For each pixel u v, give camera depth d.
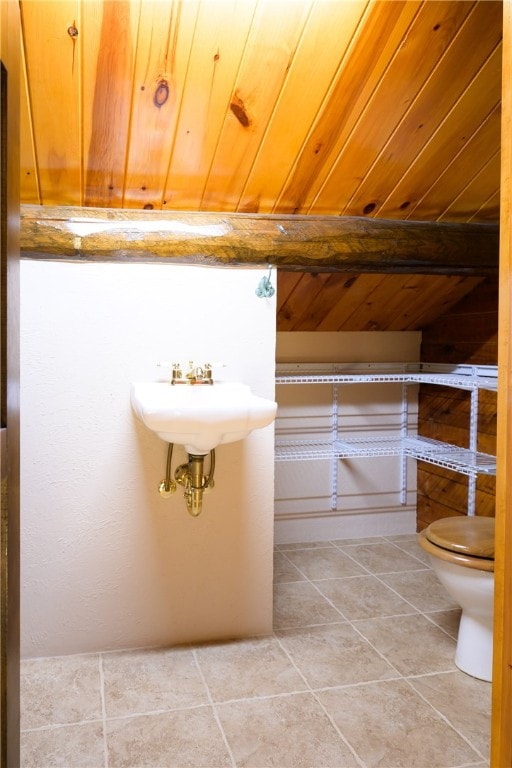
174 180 1.86
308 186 1.97
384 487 3.21
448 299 2.82
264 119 1.70
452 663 1.93
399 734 1.56
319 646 2.04
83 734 1.56
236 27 1.46
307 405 3.08
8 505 0.89
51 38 1.41
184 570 2.06
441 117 1.78
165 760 1.46
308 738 1.55
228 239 1.98
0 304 0.86
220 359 2.05
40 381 1.91
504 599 1.00
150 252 1.92
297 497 3.10
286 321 2.84
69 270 1.91
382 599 2.41
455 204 2.16
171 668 1.89
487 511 2.63
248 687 1.78
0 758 0.86
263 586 2.13
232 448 2.09
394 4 1.45
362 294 2.67
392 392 3.20
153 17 1.41
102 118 1.62
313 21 1.47
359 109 1.71
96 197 1.89
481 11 1.49
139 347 1.98
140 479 2.00
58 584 1.96
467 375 2.77
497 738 1.01
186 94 1.60
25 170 1.75
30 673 1.86
